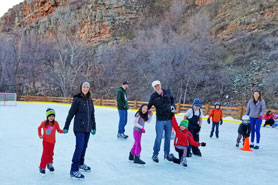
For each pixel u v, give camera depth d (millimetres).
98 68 35938
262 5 30781
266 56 24953
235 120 14289
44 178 3504
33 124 9516
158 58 28703
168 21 37781
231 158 5125
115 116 14273
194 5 39375
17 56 37656
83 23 44531
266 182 3697
